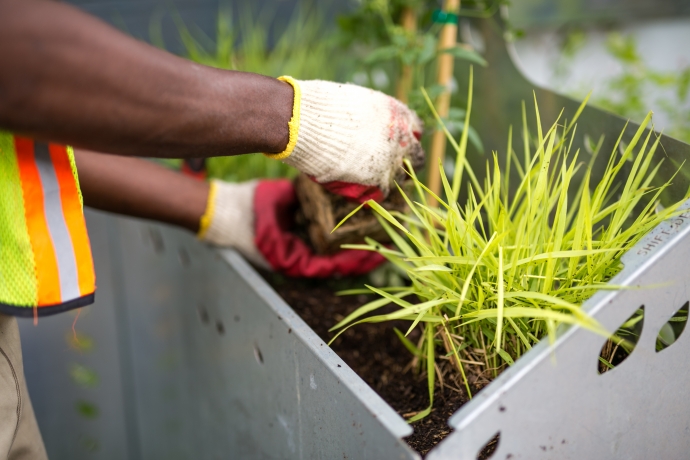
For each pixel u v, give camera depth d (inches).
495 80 49.1
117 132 26.5
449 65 46.4
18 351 35.8
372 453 30.3
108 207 45.4
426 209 34.7
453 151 54.5
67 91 25.0
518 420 28.4
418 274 36.1
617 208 33.9
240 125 29.8
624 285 28.6
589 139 41.1
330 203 42.2
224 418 51.7
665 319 30.1
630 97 62.7
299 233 51.2
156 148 27.9
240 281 42.9
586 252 30.7
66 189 30.8
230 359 47.8
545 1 60.6
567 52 70.6
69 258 30.9
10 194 29.5
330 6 80.0
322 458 35.5
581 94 67.2
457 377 37.3
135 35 76.7
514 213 47.3
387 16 50.5
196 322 54.7
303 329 35.5
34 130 25.8
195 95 27.8
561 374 28.6
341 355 43.2
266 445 43.6
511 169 48.4
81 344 79.9
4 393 34.0
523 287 33.1
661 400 31.6
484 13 47.6
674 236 29.3
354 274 47.9
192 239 51.3
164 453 75.8
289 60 66.8
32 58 24.3
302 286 50.4
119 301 81.3
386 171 36.0
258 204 48.2
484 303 34.3
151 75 26.4
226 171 59.1
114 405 84.7
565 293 32.7
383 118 35.5
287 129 32.4
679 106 62.8
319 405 34.5
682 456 33.4
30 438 39.7
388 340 44.1
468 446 27.7
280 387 39.2
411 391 39.4
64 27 24.7
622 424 31.0
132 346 78.7
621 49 67.4
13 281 30.4
